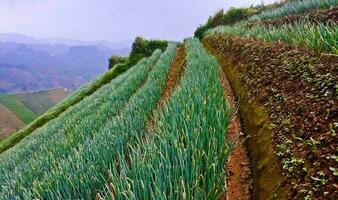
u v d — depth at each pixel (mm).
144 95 9117
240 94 8039
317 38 6398
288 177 3814
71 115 19172
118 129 6352
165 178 3492
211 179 3625
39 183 5223
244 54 10156
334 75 4816
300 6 16203
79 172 4695
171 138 4410
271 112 5594
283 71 6496
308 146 3949
